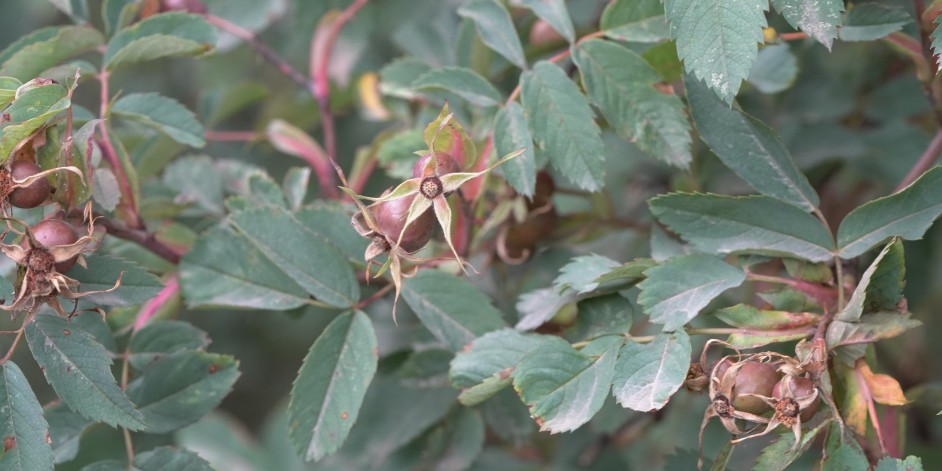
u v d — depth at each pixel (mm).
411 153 668
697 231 594
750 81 672
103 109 631
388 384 693
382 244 579
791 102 732
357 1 770
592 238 687
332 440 604
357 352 614
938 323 757
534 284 695
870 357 589
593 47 614
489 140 627
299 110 777
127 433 614
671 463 641
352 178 719
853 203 759
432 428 688
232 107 767
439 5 770
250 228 622
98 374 580
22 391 578
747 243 592
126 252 665
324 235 626
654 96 611
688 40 570
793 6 571
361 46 771
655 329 658
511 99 617
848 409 579
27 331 580
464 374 596
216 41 652
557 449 729
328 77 769
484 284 695
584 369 581
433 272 622
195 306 630
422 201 575
